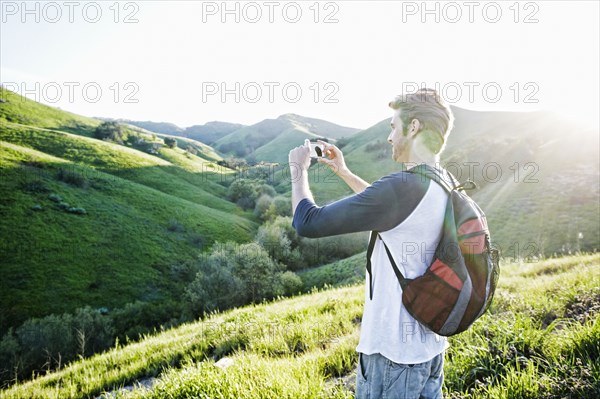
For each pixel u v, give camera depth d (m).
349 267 46.12
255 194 76.88
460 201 1.52
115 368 6.36
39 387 6.19
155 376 5.64
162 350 6.56
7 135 78.12
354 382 3.39
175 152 110.81
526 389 2.59
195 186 84.75
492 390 2.64
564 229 37.62
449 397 2.74
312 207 1.50
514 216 42.41
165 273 49.97
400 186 1.43
